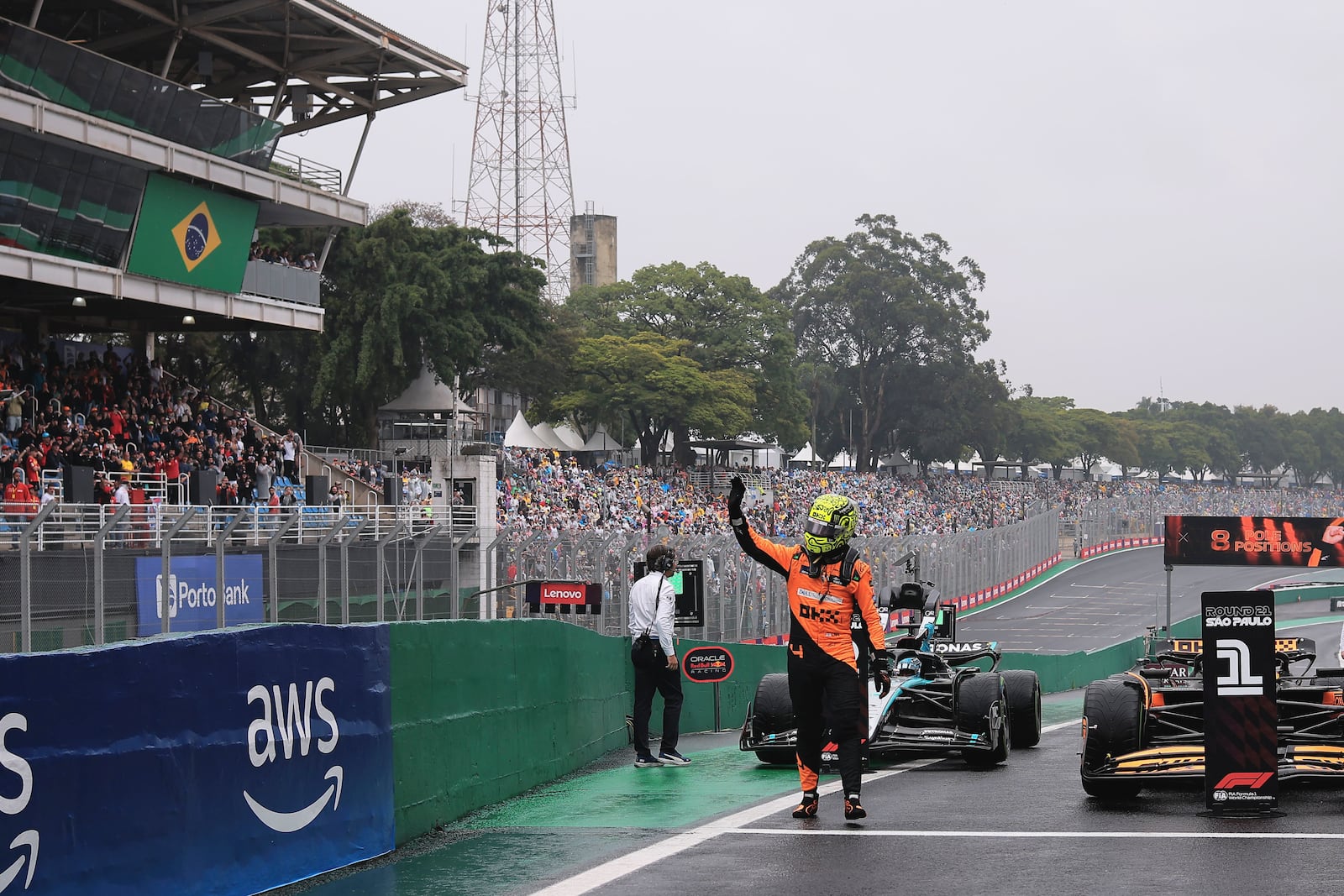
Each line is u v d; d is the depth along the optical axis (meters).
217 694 6.77
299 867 7.27
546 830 8.84
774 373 87.00
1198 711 10.62
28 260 29.45
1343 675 11.33
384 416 52.97
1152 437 187.12
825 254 114.62
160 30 34.34
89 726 5.95
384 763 8.22
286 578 19.41
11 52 28.16
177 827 6.43
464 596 21.78
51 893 5.69
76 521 20.91
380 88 40.38
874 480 84.88
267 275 36.78
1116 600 70.62
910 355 114.88
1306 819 8.49
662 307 85.88
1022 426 141.50
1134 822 8.54
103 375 32.44
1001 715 12.33
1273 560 28.73
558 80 88.50
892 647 13.71
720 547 28.81
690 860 7.55
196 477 28.78
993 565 69.50
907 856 7.52
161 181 32.16
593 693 13.12
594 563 23.27
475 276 52.84
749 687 20.42
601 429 75.31
